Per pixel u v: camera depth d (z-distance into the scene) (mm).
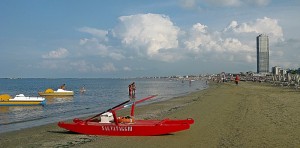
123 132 15734
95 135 16141
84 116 28312
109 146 13531
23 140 15867
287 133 14773
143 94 66812
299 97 37844
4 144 14953
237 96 42531
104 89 95188
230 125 17609
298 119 18969
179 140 14219
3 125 23141
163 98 50938
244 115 21609
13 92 79625
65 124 16828
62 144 14477
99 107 38062
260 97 39031
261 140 13430
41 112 33312
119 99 52406
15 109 37312
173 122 16375
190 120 16422
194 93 60062
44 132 18250
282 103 29656
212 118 20922
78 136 16141
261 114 21844
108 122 16625
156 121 16750
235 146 12484
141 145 13500
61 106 40531
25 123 24250
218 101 35094
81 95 65250
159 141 14172
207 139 14133
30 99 41188
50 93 61688
